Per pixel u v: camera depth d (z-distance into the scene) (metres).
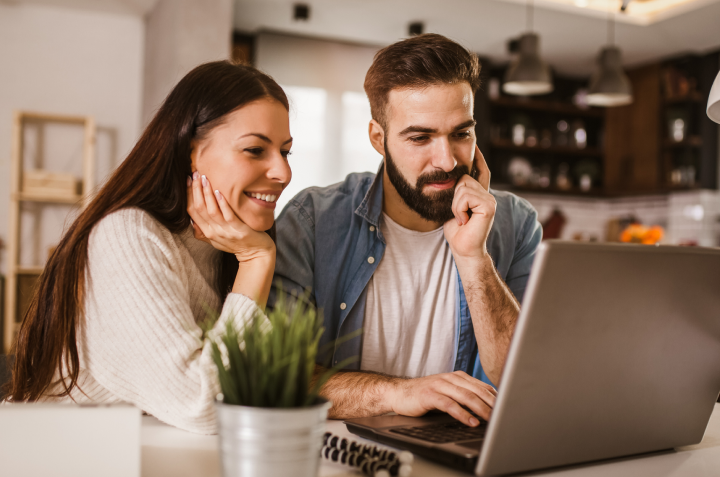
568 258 0.63
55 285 0.94
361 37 4.91
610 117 5.86
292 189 4.75
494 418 0.66
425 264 1.36
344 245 1.32
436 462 0.78
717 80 0.95
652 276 0.69
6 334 3.93
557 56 5.42
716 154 5.31
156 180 1.00
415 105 1.19
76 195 4.12
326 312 1.30
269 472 0.58
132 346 0.90
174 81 3.45
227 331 0.62
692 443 0.85
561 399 0.69
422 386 0.98
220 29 3.56
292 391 0.59
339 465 0.76
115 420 0.62
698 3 4.27
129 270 0.92
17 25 4.20
